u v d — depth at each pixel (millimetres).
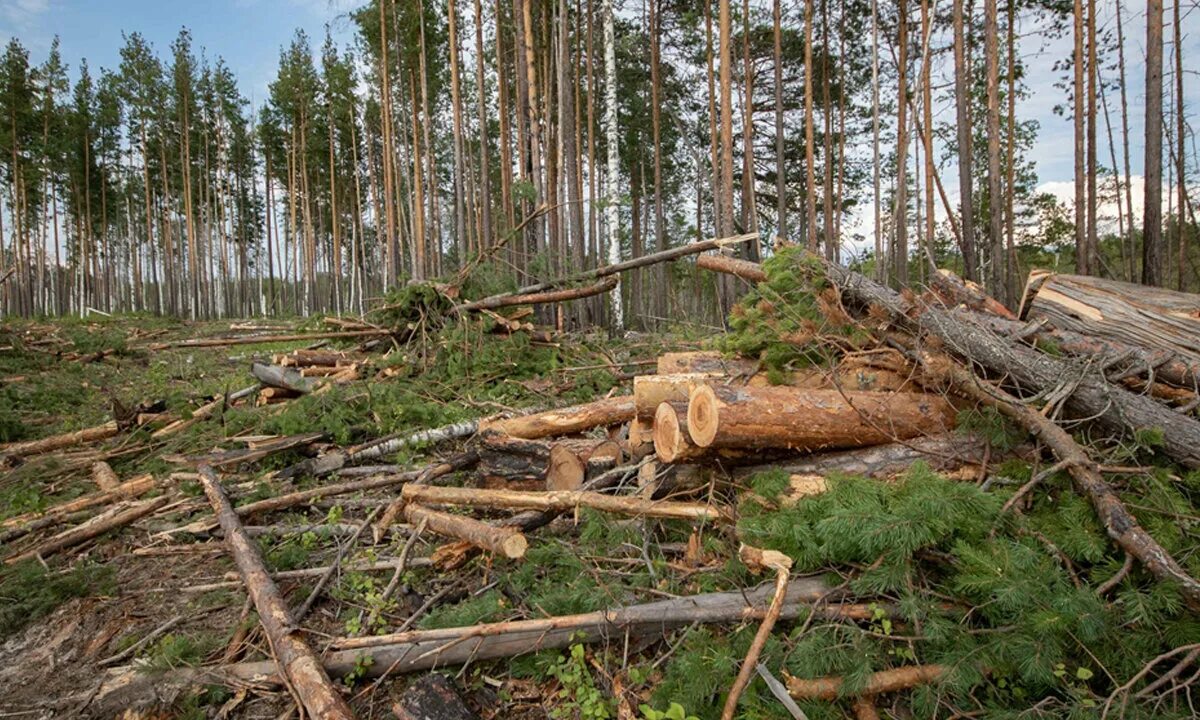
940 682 2193
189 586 3574
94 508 4668
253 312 40000
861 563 2643
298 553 3715
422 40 19312
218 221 37875
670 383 3869
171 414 6543
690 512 3170
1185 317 3771
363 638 2717
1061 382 3139
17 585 3482
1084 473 2705
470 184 23359
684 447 3256
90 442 6258
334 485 4535
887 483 2938
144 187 35125
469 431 5582
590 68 16844
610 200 10008
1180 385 3396
